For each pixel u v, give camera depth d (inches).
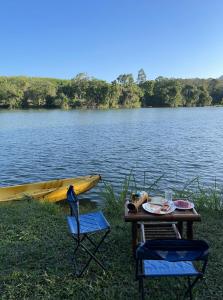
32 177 687.7
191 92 5841.5
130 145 1149.1
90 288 171.9
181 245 132.6
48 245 227.3
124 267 193.8
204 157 890.7
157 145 1146.0
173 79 6254.9
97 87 4837.6
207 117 2950.3
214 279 180.4
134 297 165.0
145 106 5659.5
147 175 673.6
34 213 307.9
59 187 472.1
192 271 146.3
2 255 215.2
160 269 147.9
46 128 1870.1
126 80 5585.6
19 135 1502.2
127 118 2812.5
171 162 819.4
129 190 502.3
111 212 326.3
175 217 192.1
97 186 551.5
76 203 180.7
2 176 695.1
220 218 293.0
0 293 171.5
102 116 3090.6
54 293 169.8
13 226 270.8
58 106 4643.2
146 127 1936.5
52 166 792.3
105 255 209.5
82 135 1496.1
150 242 133.0
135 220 192.5
